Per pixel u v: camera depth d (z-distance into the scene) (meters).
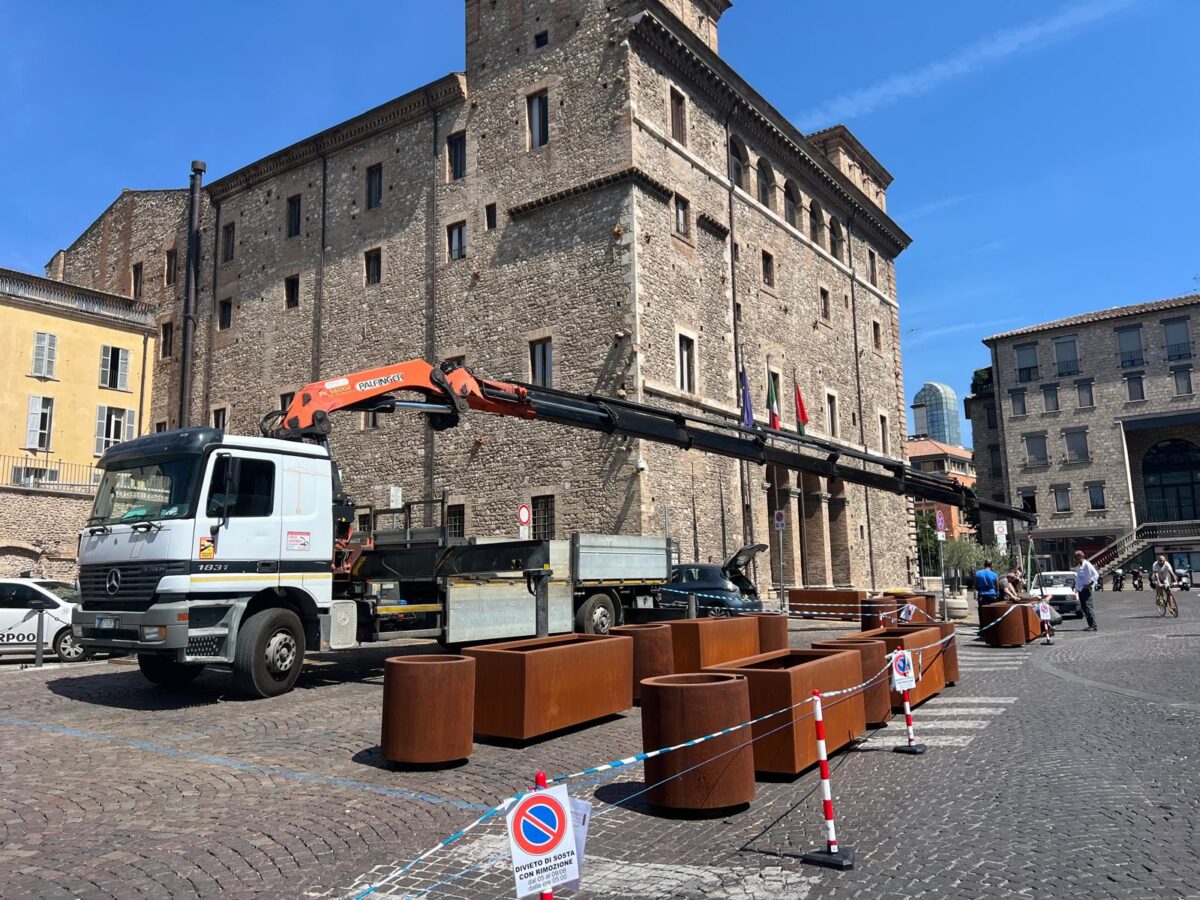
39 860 5.34
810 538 33.19
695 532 24.94
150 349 35.84
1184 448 59.00
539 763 7.80
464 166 28.44
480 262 27.30
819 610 24.28
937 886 4.74
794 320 33.06
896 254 44.06
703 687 6.27
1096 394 59.50
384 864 5.23
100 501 11.62
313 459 12.10
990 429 67.94
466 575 13.96
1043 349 61.72
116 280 39.97
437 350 27.86
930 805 6.34
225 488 10.98
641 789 6.96
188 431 11.09
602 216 24.78
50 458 31.22
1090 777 7.01
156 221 38.53
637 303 23.80
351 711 10.30
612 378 23.84
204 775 7.36
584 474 23.98
